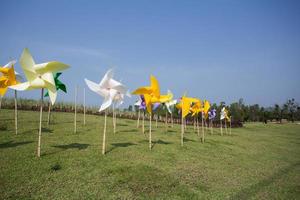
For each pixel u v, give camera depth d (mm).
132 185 4941
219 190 5348
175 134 12297
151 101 7719
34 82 5566
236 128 25578
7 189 4211
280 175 7180
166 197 4672
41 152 6227
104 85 6414
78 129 10039
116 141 8477
